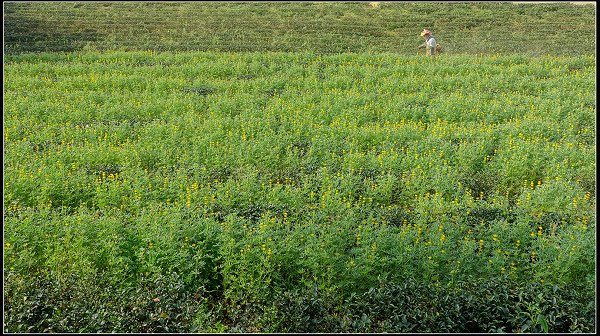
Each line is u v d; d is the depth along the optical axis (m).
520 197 11.75
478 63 25.81
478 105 18.11
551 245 9.08
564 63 25.22
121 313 7.34
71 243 9.16
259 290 8.26
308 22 37.47
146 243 9.20
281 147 14.84
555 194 11.55
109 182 12.68
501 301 7.69
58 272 8.51
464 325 7.37
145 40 32.53
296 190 11.67
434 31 36.50
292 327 7.34
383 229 9.42
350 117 17.58
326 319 7.38
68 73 23.66
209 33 34.59
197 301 8.17
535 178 13.23
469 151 13.94
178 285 7.99
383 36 35.53
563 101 18.88
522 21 38.47
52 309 7.57
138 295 7.82
